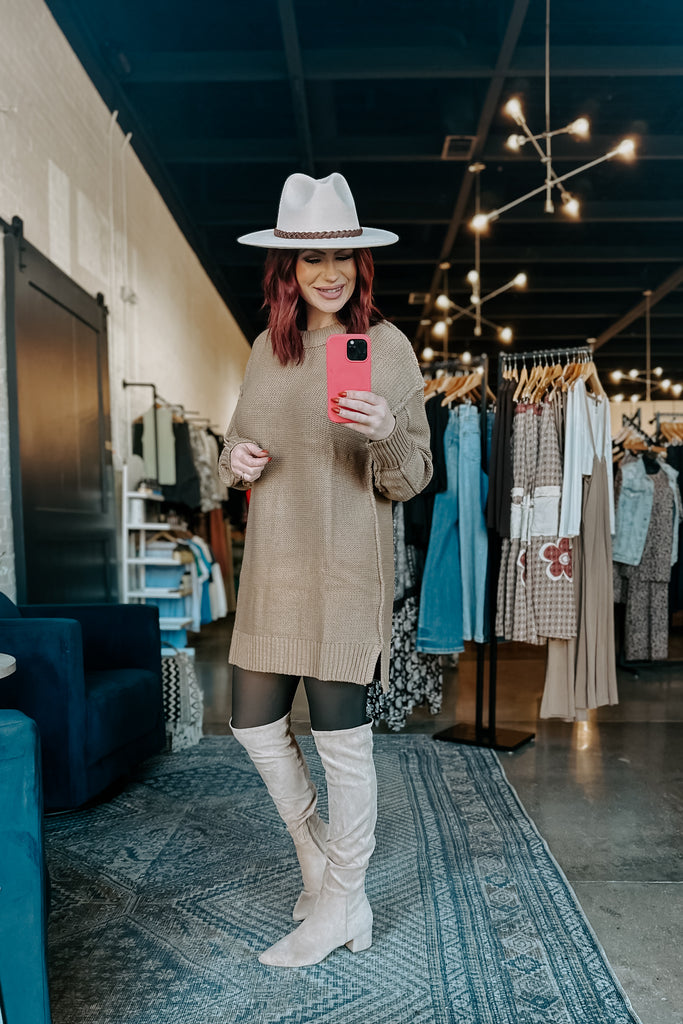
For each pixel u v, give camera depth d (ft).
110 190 15.31
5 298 10.51
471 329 35.01
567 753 9.64
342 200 4.65
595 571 9.61
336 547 4.62
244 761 9.29
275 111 18.49
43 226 11.94
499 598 9.87
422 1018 4.29
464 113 17.51
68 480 12.65
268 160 18.83
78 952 5.04
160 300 19.31
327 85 16.49
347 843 4.85
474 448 10.11
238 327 32.48
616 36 15.98
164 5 14.47
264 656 4.77
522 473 9.53
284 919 5.45
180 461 16.83
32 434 11.14
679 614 23.13
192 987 4.63
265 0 14.46
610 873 6.28
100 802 7.91
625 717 11.51
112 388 15.38
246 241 4.64
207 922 5.42
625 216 22.34
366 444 4.71
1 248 10.50
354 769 4.79
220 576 20.45
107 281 15.10
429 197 22.25
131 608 9.05
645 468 14.69
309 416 4.70
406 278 29.32
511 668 15.35
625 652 15.42
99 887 5.98
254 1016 4.33
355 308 4.91
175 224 21.01
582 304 31.12
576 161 20.34
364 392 4.16
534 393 9.68
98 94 14.58
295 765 5.16
